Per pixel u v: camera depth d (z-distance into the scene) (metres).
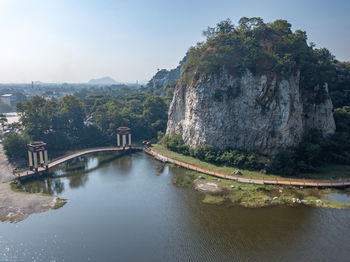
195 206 52.03
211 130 79.19
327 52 96.56
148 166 79.50
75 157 82.12
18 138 82.75
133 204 53.53
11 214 48.31
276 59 74.25
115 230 43.84
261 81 72.94
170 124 103.94
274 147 70.44
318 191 57.38
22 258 36.75
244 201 53.34
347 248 38.41
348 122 82.44
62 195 58.06
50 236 42.00
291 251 37.72
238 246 39.03
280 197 54.62
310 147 68.19
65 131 105.00
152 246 39.47
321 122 78.62
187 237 41.56
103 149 92.44
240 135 76.25
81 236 42.06
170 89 182.25
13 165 76.50
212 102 79.81
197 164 75.75
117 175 71.44
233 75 77.94
